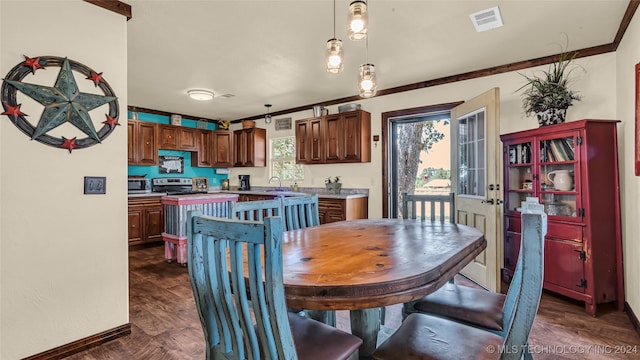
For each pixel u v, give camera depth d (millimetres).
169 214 3916
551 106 2732
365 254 1412
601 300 2455
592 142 2479
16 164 1721
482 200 3053
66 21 1890
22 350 1734
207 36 2672
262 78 3793
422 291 1104
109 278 2061
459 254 1446
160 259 4137
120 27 2131
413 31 2594
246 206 2039
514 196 3131
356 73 3613
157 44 2822
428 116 4152
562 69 2895
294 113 5473
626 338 2041
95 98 1998
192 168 6090
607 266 2475
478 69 3512
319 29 2553
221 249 977
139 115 5281
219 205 4055
